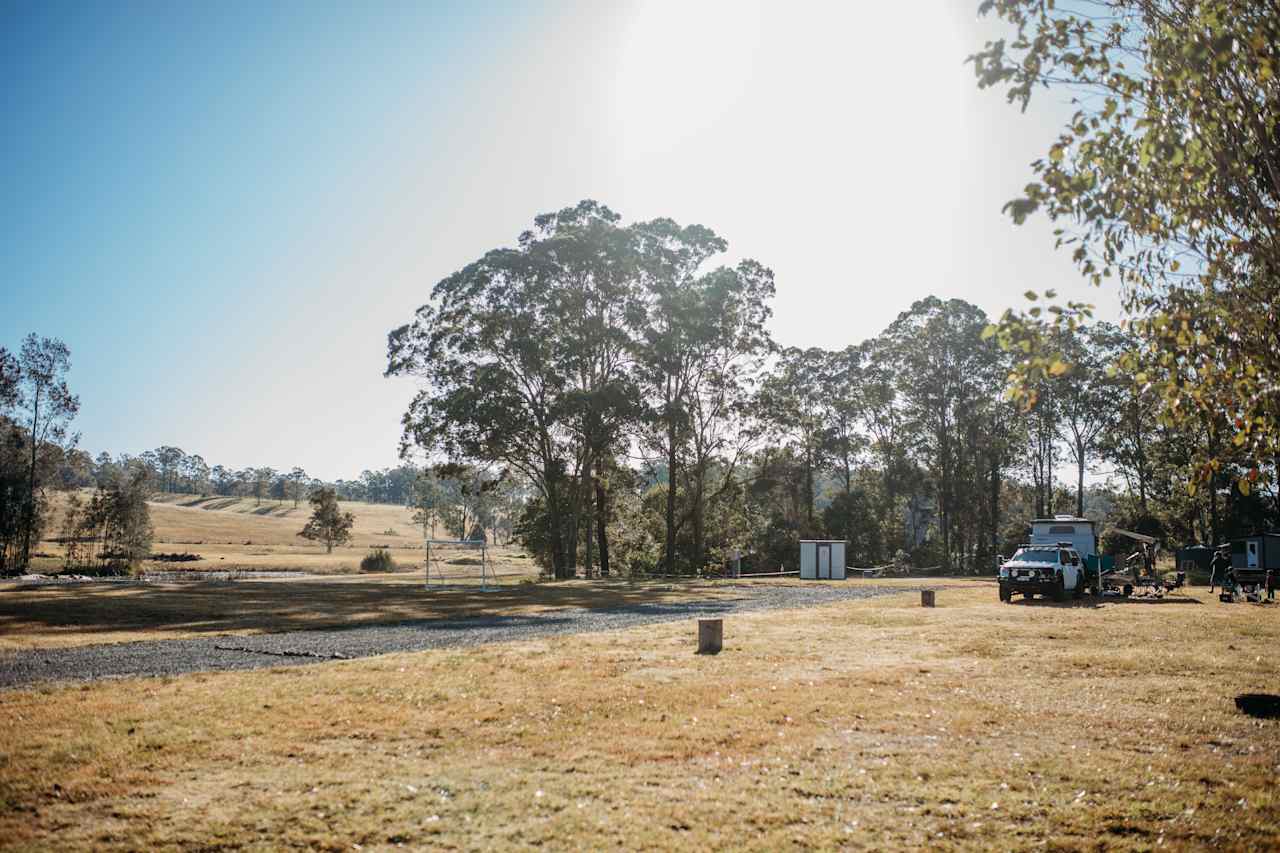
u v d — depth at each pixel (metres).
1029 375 6.59
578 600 27.97
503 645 14.75
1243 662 12.52
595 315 48.88
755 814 5.91
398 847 5.32
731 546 61.72
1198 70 5.81
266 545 111.62
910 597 28.67
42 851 5.25
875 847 5.34
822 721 8.66
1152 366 6.70
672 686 10.55
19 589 33.97
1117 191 6.25
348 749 7.61
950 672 11.66
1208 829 5.66
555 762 7.22
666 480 66.88
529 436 46.06
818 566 47.03
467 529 137.00
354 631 17.56
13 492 62.38
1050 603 25.67
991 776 6.80
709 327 49.38
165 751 7.47
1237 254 6.46
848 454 68.69
